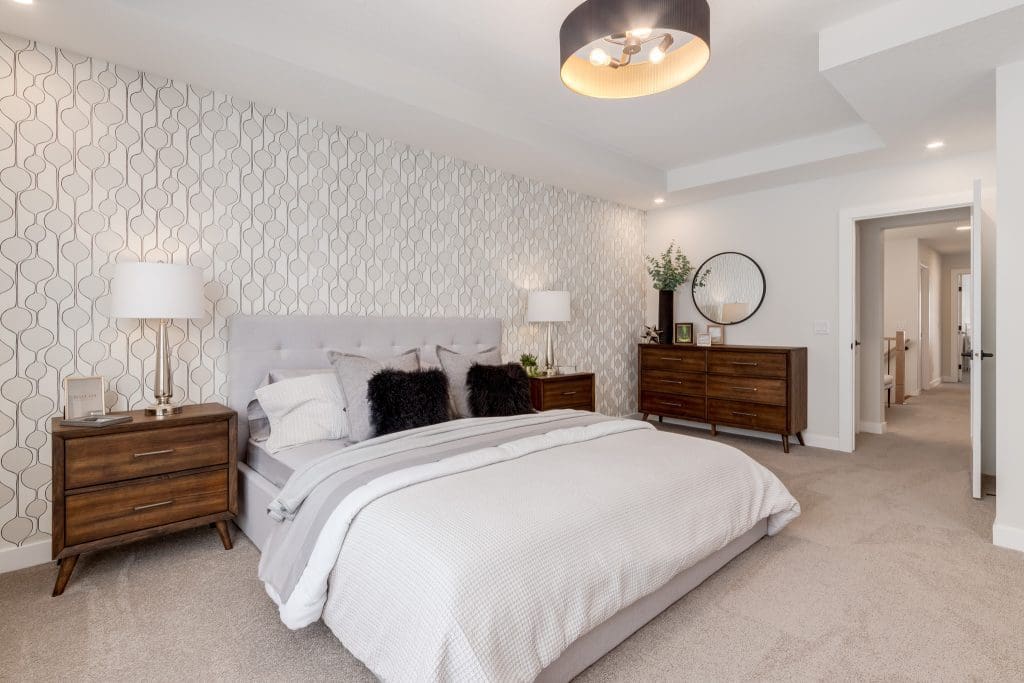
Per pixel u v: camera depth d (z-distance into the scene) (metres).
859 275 5.39
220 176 2.83
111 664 1.65
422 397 2.71
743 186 4.77
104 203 2.49
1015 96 2.46
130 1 2.05
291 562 1.72
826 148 3.97
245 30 2.34
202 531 2.73
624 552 1.67
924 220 5.05
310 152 3.16
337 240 3.29
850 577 2.21
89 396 2.35
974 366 3.21
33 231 2.32
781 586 2.14
